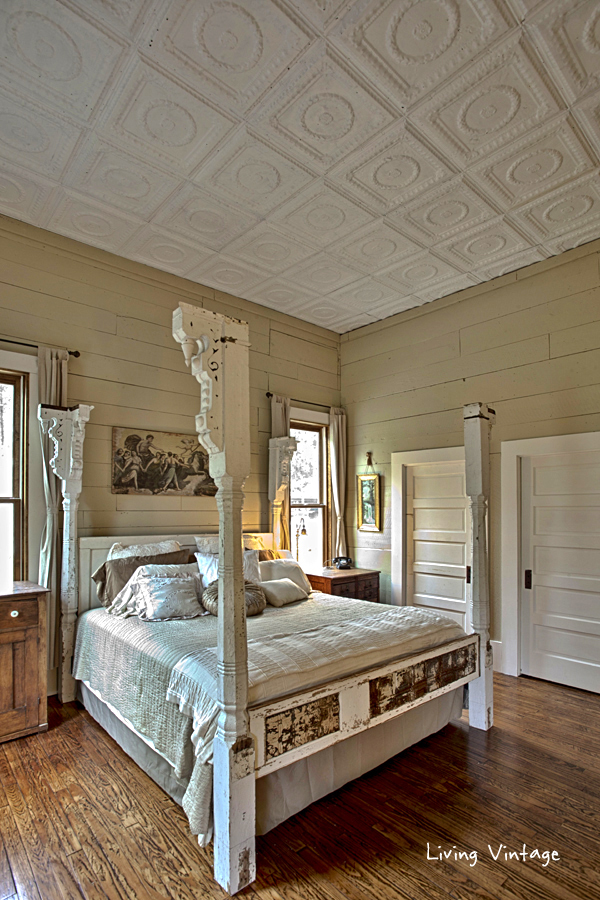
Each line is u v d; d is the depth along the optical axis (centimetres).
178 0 199
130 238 382
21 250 362
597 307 384
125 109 253
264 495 506
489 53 223
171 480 428
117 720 284
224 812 183
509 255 407
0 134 272
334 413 567
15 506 353
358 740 250
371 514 544
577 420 390
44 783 246
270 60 227
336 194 325
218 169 300
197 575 354
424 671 273
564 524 398
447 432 480
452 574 476
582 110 255
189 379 449
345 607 354
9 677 291
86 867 192
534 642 409
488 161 293
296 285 464
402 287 467
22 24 208
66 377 371
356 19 208
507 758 275
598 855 199
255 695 201
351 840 208
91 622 329
